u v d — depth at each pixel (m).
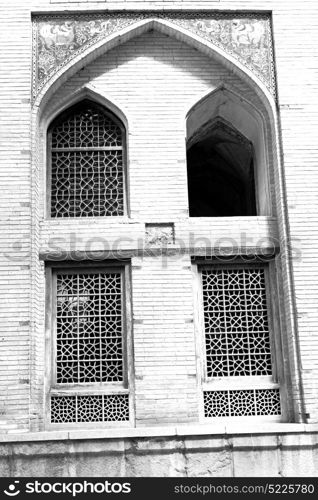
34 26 7.47
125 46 7.61
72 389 6.86
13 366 6.55
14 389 6.50
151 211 7.20
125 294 7.09
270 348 7.12
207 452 6.29
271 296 7.23
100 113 7.66
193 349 6.85
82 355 6.97
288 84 7.42
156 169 7.30
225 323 7.14
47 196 7.40
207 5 7.52
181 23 7.55
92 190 7.46
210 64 7.64
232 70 7.59
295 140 7.28
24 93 7.20
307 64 7.48
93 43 7.42
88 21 7.49
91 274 7.18
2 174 7.00
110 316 7.07
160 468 6.23
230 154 9.42
